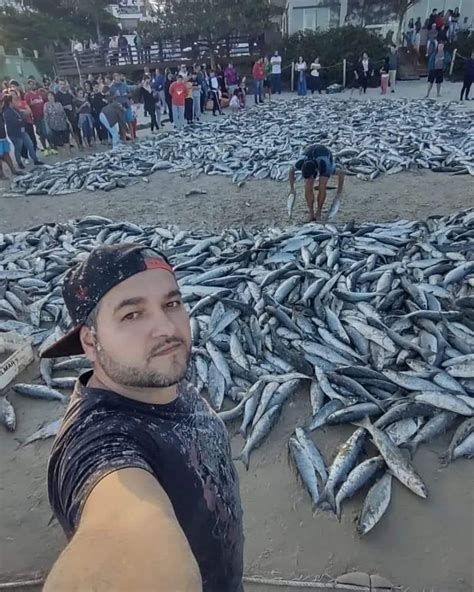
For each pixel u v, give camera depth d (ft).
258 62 78.54
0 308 21.58
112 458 3.73
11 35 118.52
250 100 85.87
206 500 4.47
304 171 28.68
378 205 33.17
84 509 3.40
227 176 42.83
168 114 73.92
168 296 4.33
